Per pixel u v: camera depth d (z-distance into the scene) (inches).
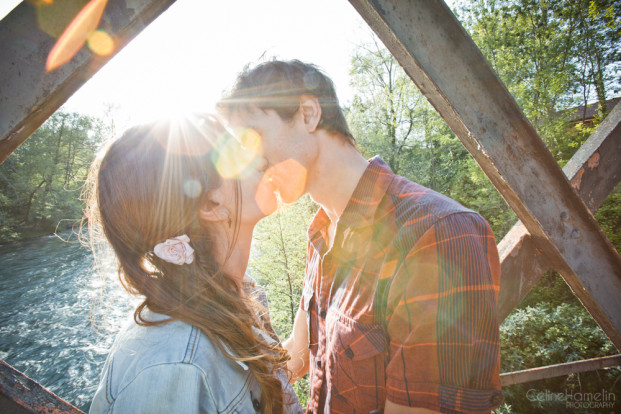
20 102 18.9
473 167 536.7
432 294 28.2
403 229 32.3
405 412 28.2
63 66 19.1
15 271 716.0
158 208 28.8
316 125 37.4
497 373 27.4
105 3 19.2
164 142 29.2
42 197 1166.3
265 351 35.6
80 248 902.4
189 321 27.8
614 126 38.2
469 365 26.9
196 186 30.0
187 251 29.0
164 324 27.7
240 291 35.4
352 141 40.6
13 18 18.8
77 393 372.5
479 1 530.9
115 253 30.0
